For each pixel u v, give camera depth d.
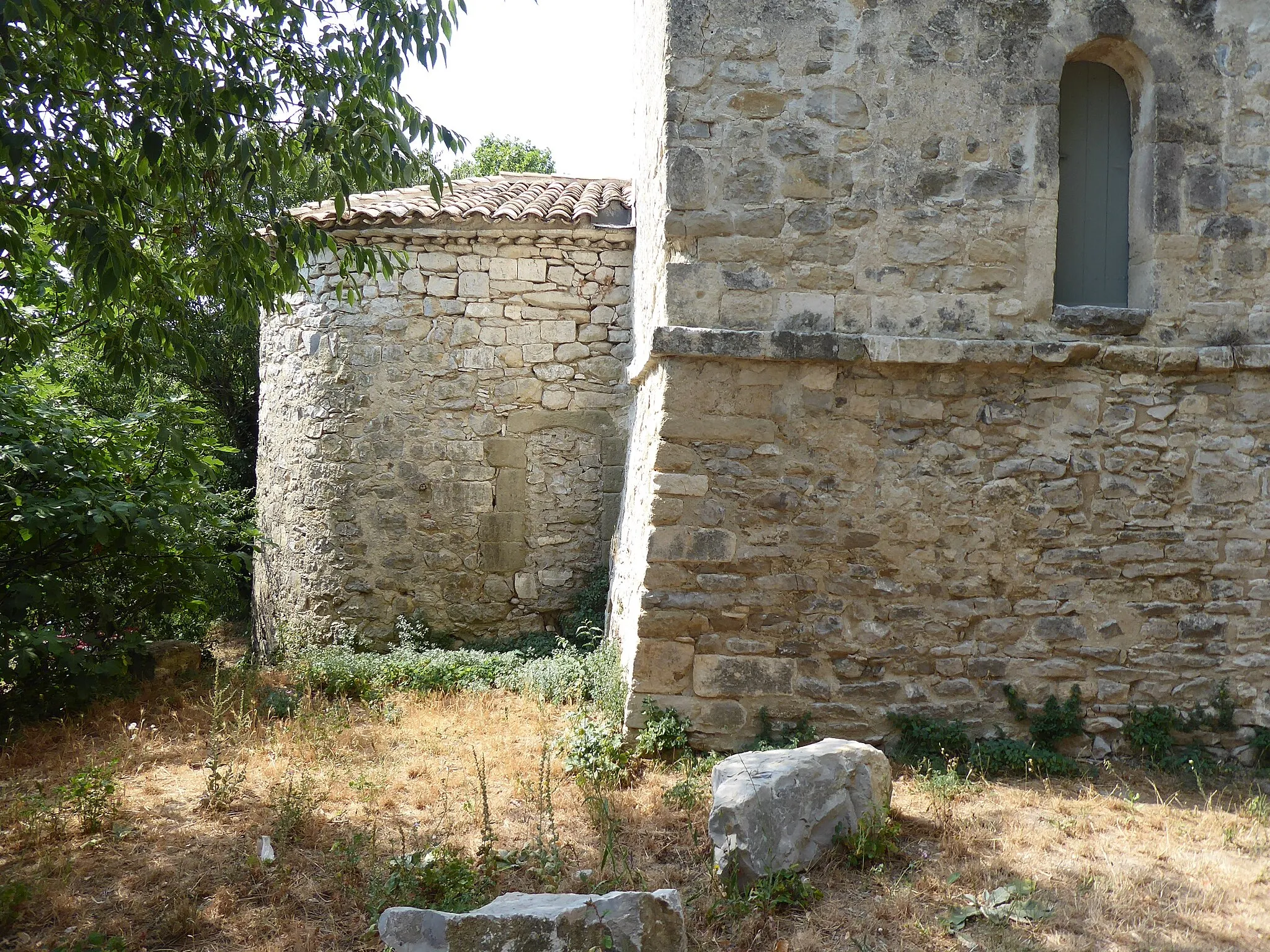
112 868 3.94
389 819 4.49
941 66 5.52
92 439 6.68
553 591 8.70
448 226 8.47
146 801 4.68
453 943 2.94
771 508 5.45
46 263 5.24
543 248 8.70
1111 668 5.54
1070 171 5.84
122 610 6.86
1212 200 5.62
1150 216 5.63
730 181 5.46
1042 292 5.57
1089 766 5.34
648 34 6.57
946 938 3.44
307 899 3.69
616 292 8.74
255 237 4.64
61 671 6.20
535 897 3.24
